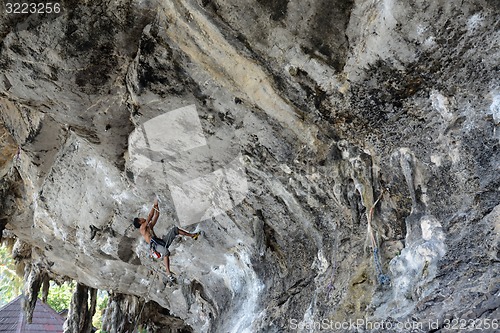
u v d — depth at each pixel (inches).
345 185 246.4
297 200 280.2
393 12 168.9
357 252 244.7
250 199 304.2
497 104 172.9
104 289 492.1
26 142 343.3
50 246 456.1
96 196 374.3
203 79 251.0
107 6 232.1
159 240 326.3
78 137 327.3
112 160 333.1
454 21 163.2
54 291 872.3
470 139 184.4
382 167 224.7
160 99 267.1
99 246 416.8
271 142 261.9
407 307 196.9
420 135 203.0
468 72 173.8
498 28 159.5
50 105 294.8
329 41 199.9
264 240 311.1
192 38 231.1
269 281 325.7
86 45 251.0
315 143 246.2
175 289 442.0
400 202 225.8
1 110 342.0
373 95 201.2
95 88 279.7
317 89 215.8
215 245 363.6
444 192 201.0
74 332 513.3
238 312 356.2
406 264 211.0
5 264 673.0
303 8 197.3
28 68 266.5
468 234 189.8
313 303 258.7
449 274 188.5
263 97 238.7
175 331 597.0
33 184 385.1
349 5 189.3
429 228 204.8
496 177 181.2
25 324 598.9
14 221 433.4
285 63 215.3
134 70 257.4
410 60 179.3
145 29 239.9
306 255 295.6
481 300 170.7
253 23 208.8
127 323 522.6
